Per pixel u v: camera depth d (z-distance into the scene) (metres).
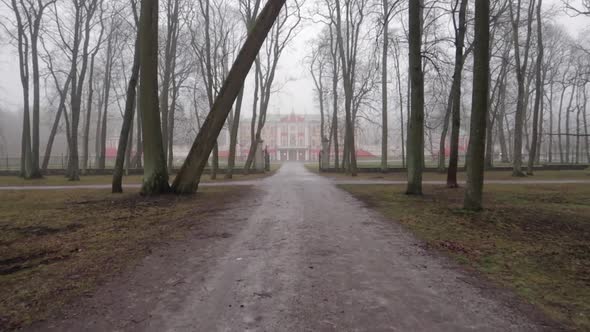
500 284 4.26
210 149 13.63
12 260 5.37
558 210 9.71
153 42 12.61
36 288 4.19
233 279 4.45
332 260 5.24
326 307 3.60
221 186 18.39
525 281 4.36
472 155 9.58
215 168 24.69
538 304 3.66
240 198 12.80
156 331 3.12
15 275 4.66
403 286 4.19
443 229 7.43
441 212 9.48
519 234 6.97
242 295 3.93
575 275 4.58
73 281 4.42
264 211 9.85
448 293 3.97
